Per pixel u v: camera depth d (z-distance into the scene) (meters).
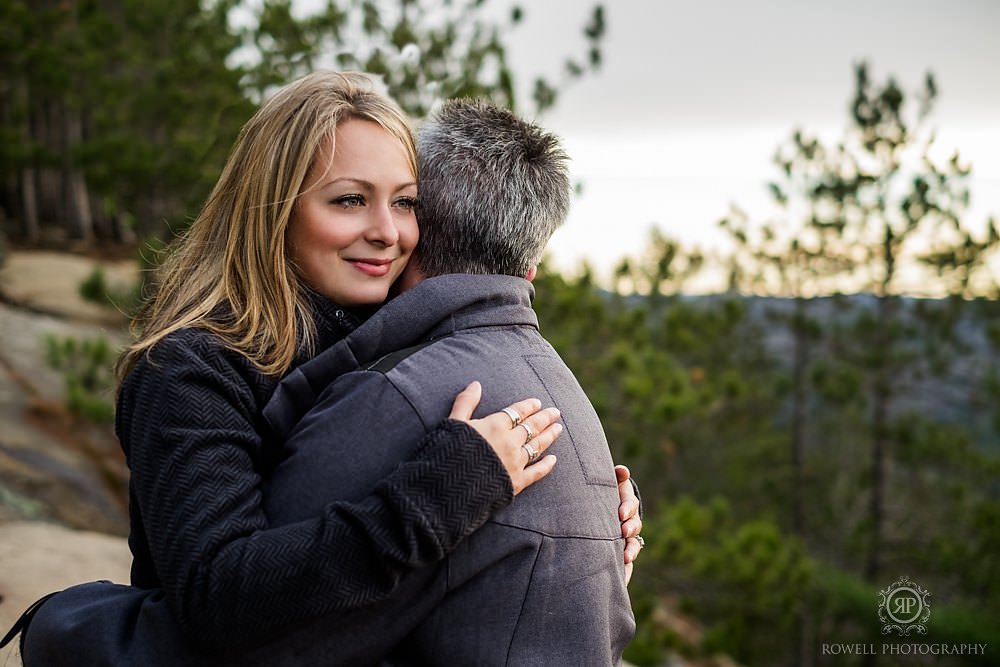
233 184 1.40
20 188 13.88
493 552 1.18
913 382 17.28
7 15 10.34
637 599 9.05
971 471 16.56
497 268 1.40
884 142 16.41
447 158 1.39
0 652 2.17
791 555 10.83
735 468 17.84
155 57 10.74
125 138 9.54
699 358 15.88
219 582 1.06
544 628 1.21
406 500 1.09
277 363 1.30
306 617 1.08
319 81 1.39
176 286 1.42
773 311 17.92
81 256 13.04
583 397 1.39
